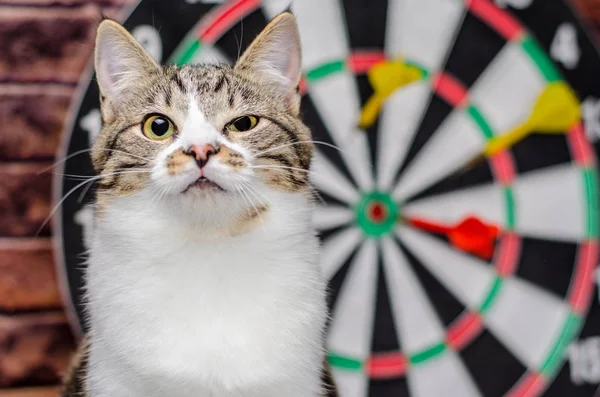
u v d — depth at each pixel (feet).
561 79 2.34
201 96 1.94
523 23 2.33
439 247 2.33
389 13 2.30
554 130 2.34
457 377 2.34
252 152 1.91
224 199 1.88
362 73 2.30
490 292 2.34
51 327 2.33
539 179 2.34
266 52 2.02
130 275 1.91
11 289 2.32
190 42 2.24
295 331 1.89
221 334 1.87
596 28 2.46
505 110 2.33
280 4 2.26
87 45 2.33
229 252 1.91
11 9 2.31
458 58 2.32
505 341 2.34
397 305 2.32
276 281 1.91
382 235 2.31
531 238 2.34
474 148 2.33
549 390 2.35
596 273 2.35
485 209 2.33
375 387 2.32
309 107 2.29
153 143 1.90
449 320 2.33
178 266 1.90
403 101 2.31
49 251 2.33
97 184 1.99
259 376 1.86
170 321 1.87
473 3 2.31
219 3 2.26
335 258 2.30
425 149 2.32
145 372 1.85
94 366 1.90
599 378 2.35
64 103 2.33
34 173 2.32
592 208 2.35
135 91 1.99
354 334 2.31
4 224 2.31
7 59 2.31
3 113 2.31
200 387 1.85
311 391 1.90
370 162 2.31
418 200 2.32
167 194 1.88
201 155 1.85
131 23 2.23
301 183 1.98
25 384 2.33
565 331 2.35
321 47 2.29
